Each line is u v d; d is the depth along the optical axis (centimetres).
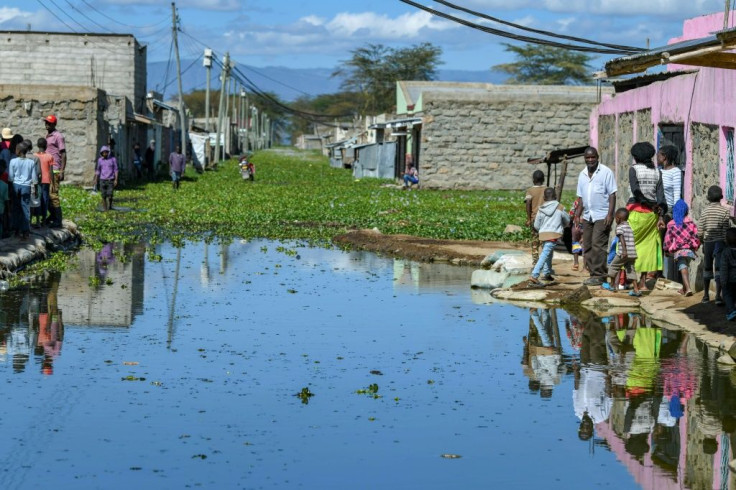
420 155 4894
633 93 1931
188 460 752
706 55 1177
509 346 1189
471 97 4869
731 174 1412
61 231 2180
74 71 5606
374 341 1209
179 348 1145
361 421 862
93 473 720
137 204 3391
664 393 964
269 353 1129
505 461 760
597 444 804
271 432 826
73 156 4034
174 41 5716
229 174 6234
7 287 1552
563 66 9744
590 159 1597
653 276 1636
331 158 9744
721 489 703
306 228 2766
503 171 4909
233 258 2059
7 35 5569
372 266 1988
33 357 1079
